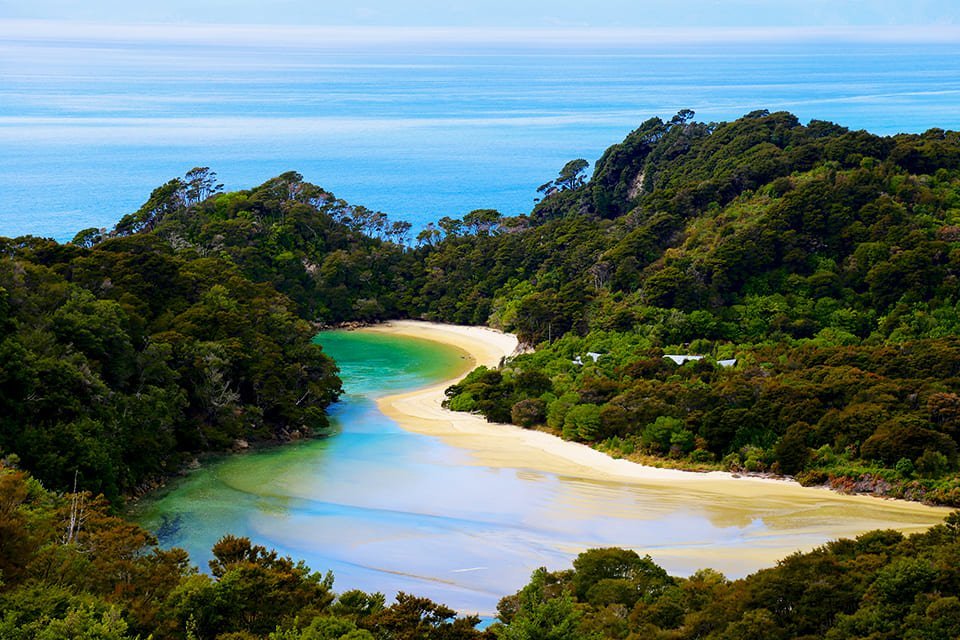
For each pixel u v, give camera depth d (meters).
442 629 49.06
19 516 49.38
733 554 70.50
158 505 84.38
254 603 50.25
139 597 50.00
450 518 80.56
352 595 52.56
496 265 191.12
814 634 50.16
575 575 60.50
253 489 89.31
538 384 120.19
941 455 85.69
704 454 96.44
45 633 39.56
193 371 106.81
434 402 129.25
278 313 129.12
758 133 190.88
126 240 144.75
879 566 55.09
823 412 95.94
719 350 130.00
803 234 147.12
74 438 79.50
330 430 114.38
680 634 50.81
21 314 92.62
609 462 98.06
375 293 193.00
